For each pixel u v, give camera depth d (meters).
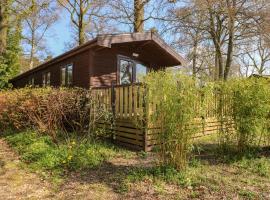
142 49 13.30
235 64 26.45
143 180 5.04
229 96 6.93
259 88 6.56
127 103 7.72
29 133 8.60
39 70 17.75
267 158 6.75
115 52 12.36
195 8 17.36
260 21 17.05
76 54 12.16
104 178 5.32
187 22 18.20
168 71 5.30
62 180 5.28
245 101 6.53
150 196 4.45
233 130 6.88
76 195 4.58
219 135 7.31
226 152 7.02
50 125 7.79
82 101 8.98
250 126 6.55
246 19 17.33
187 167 5.50
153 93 5.41
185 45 20.27
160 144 5.36
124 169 5.82
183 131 5.17
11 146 8.27
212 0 16.41
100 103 8.78
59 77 14.62
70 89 9.36
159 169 5.31
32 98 8.31
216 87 7.08
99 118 8.60
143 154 6.98
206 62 23.52
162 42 12.32
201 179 5.13
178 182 4.91
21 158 6.86
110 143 8.17
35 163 6.30
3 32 14.84
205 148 7.72
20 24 20.48
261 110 6.52
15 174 5.71
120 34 10.45
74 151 6.54
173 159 5.28
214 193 4.56
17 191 4.80
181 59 13.45
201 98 5.42
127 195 4.51
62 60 13.73
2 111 10.06
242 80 6.86
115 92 8.29
